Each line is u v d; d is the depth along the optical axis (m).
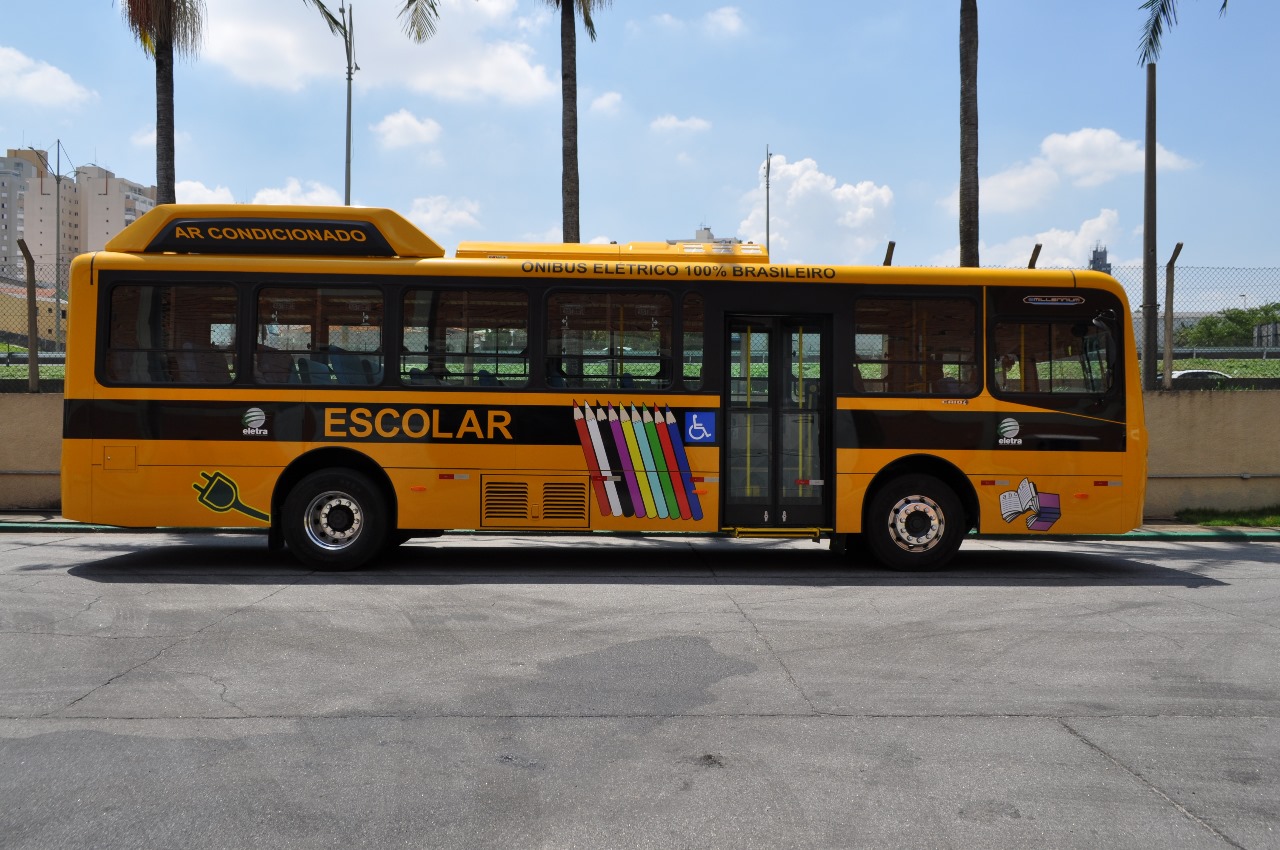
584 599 8.57
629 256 10.44
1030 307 10.45
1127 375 10.48
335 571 9.98
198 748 4.75
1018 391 10.38
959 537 10.39
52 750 4.71
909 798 4.24
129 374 9.90
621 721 5.23
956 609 8.27
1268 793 4.34
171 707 5.38
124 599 8.31
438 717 5.26
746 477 10.28
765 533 10.23
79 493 9.84
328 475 9.95
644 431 10.20
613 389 10.20
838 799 4.22
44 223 109.62
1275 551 12.31
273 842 3.76
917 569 10.39
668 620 7.72
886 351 10.36
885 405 10.31
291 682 5.87
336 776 4.42
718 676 6.11
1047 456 10.36
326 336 10.06
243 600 8.33
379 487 10.10
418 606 8.16
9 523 13.23
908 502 10.33
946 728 5.17
